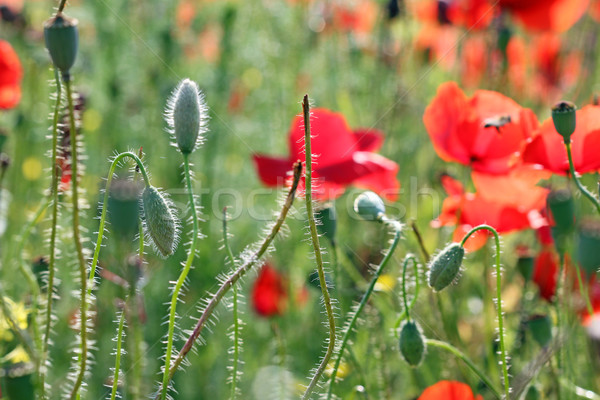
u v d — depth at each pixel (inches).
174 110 25.6
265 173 32.9
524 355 32.0
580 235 27.8
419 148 45.9
